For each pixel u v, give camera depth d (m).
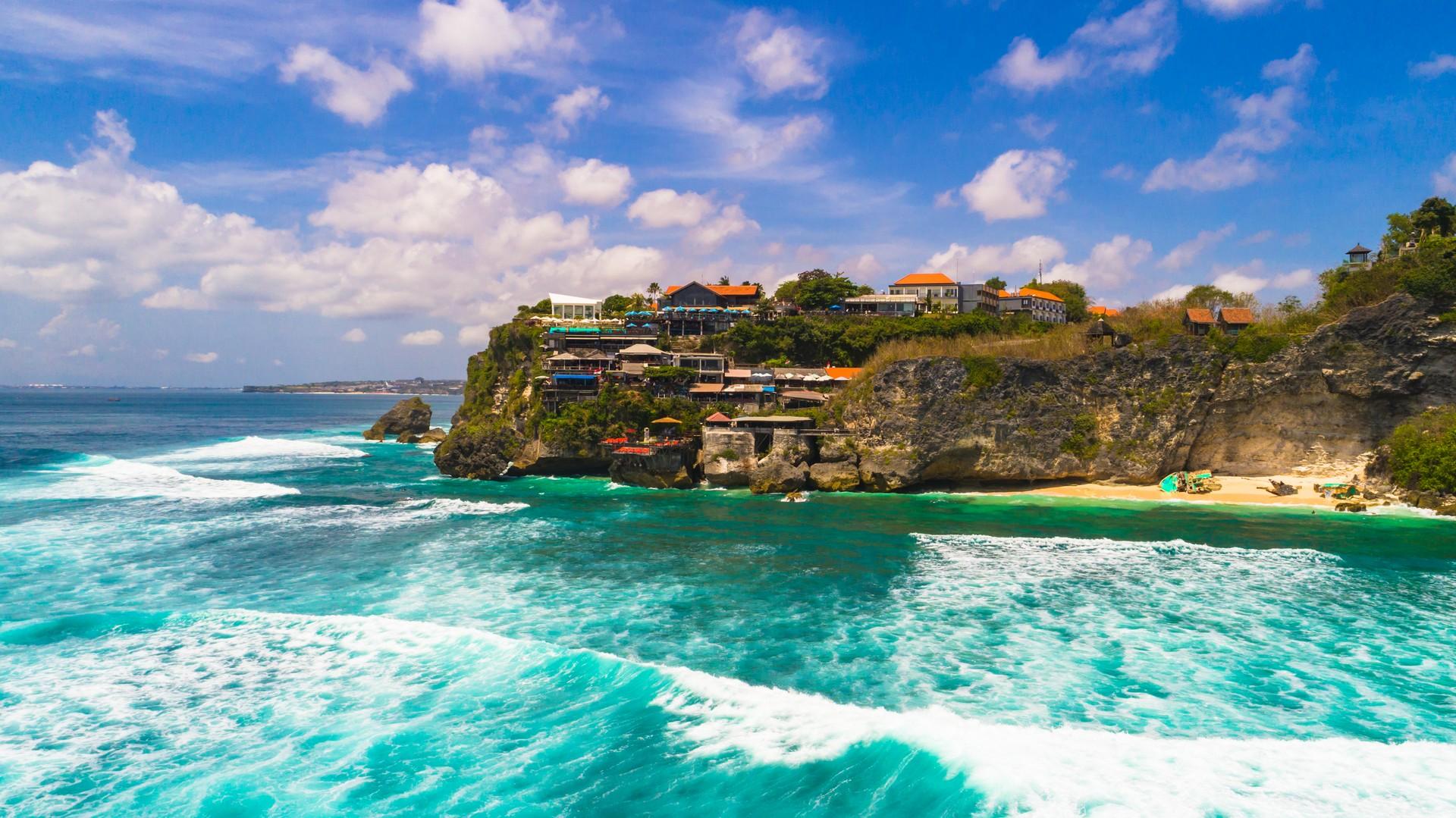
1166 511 59.72
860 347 95.44
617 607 35.84
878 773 21.50
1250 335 69.12
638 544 48.03
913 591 38.22
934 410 68.88
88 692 26.72
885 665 29.20
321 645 30.75
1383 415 66.81
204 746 23.28
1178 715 25.09
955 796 20.20
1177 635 32.09
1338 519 56.12
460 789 21.08
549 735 23.94
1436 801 19.89
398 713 25.38
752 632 32.72
